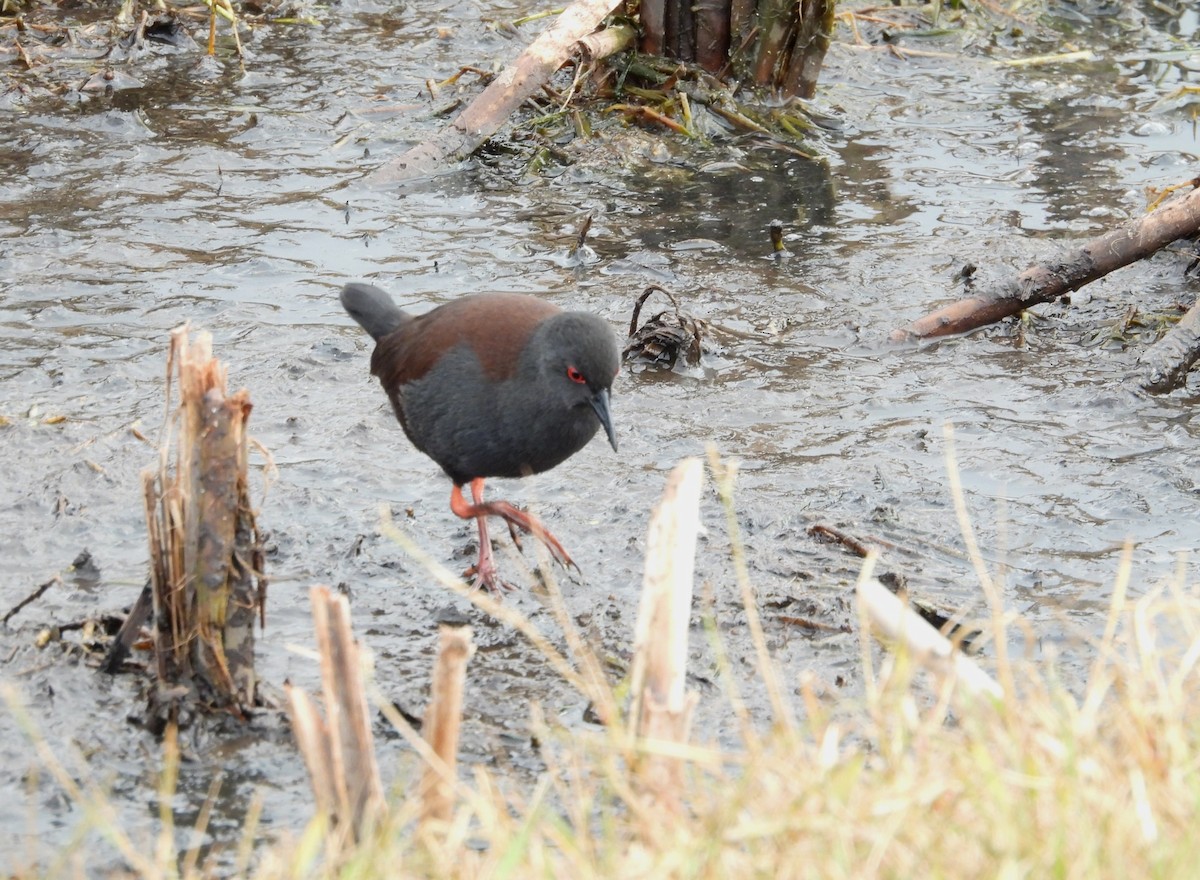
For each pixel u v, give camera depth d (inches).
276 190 637.9
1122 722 258.4
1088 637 336.2
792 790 242.4
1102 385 509.4
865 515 426.9
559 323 376.5
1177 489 443.2
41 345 506.3
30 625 353.1
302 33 792.9
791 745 254.4
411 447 462.6
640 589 391.5
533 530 382.9
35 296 539.2
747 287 576.1
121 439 449.1
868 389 506.3
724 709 335.9
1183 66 807.7
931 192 663.8
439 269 576.4
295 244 593.0
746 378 512.1
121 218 601.6
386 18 818.8
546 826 263.7
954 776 245.1
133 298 542.9
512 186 656.4
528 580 394.0
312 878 253.8
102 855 279.7
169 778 277.4
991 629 363.9
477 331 383.2
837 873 221.1
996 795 231.5
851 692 343.0
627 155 685.9
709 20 722.8
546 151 682.2
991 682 287.7
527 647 363.9
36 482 422.9
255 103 715.4
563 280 575.5
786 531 417.7
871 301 567.8
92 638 343.9
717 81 726.5
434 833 259.4
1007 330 549.0
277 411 476.4
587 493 438.9
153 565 312.2
